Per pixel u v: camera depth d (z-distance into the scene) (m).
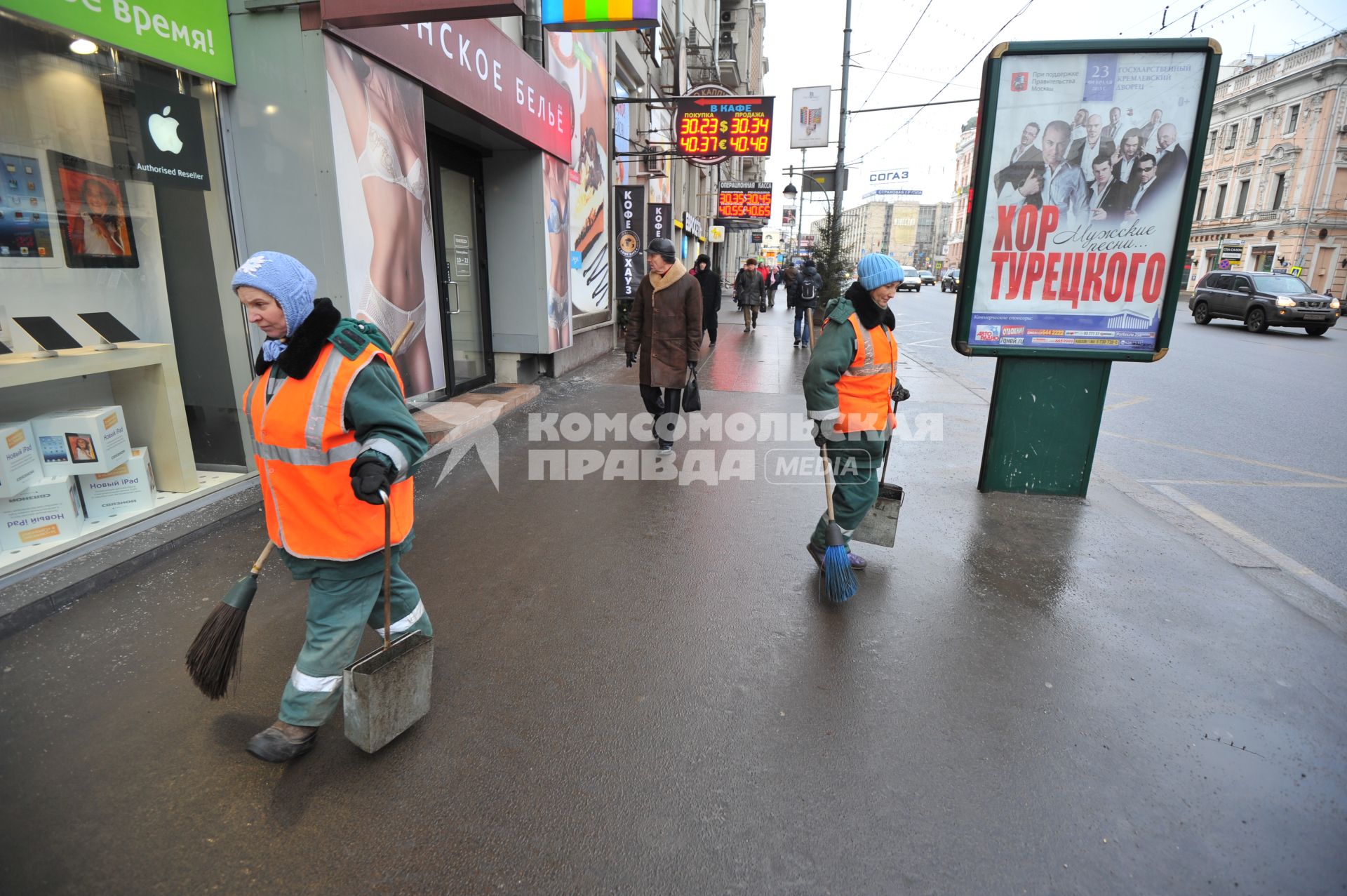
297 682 2.20
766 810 2.14
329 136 4.45
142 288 4.19
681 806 2.14
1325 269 35.50
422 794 2.16
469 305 7.85
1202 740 2.48
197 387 4.47
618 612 3.29
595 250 10.70
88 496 3.68
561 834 2.03
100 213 3.89
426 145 5.83
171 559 3.59
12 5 3.13
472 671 2.80
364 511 2.12
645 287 5.70
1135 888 1.89
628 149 13.02
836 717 2.57
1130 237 4.50
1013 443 4.98
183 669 2.71
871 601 3.44
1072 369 4.81
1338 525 4.76
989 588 3.61
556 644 3.01
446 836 2.01
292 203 4.57
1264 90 37.31
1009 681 2.81
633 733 2.46
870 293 3.18
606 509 4.59
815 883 1.89
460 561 3.79
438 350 6.41
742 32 27.14
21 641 2.85
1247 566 3.95
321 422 1.97
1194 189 4.38
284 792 2.14
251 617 3.09
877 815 2.12
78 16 3.39
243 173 4.56
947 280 46.72
